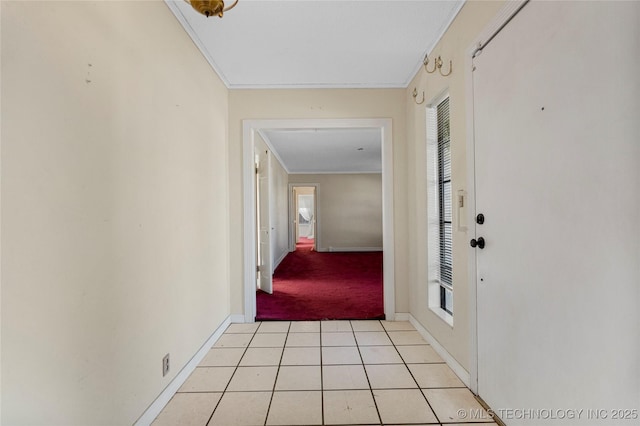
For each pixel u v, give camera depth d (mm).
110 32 1253
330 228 8898
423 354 2252
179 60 1898
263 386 1843
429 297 2453
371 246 8891
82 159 1094
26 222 883
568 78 1056
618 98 890
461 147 1835
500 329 1469
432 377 1928
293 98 2945
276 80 2814
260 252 4332
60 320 990
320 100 2951
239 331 2730
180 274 1874
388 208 2967
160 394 1612
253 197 3004
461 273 1864
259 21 1955
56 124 983
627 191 872
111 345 1233
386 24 2000
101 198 1189
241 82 2848
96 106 1169
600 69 942
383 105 2959
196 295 2113
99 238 1175
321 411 1605
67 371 1016
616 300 906
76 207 1063
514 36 1335
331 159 6848
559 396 1110
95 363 1144
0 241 816
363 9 1854
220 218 2672
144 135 1499
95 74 1164
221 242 2693
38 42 920
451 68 1965
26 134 883
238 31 2061
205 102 2344
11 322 841
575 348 1044
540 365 1205
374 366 2076
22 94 873
